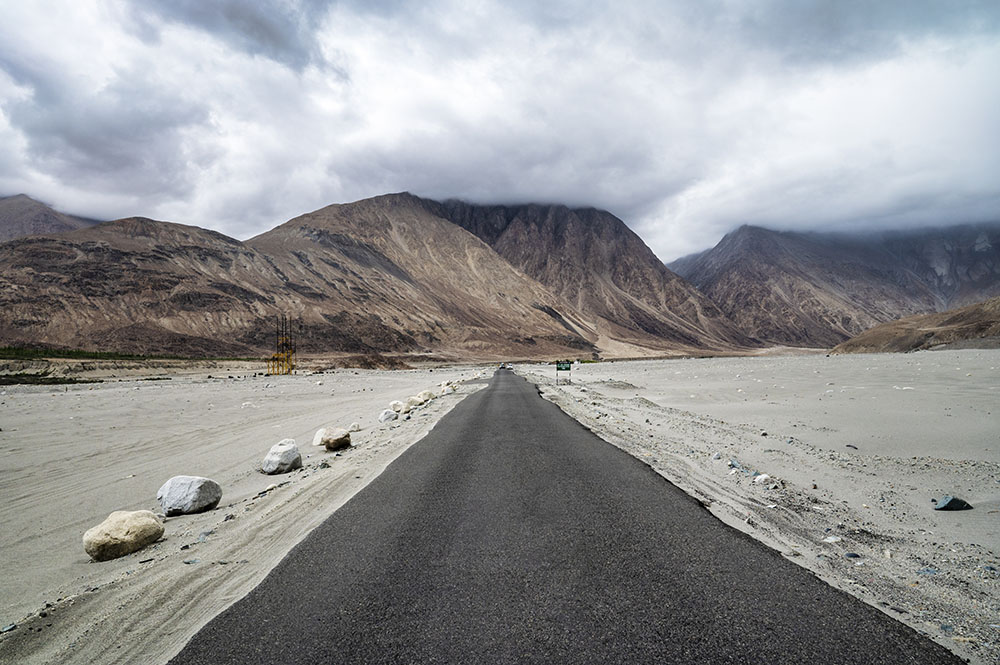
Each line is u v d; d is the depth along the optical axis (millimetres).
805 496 6805
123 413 21141
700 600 3711
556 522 5551
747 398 21047
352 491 7324
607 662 2973
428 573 4320
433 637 3305
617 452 9711
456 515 5938
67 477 9945
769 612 3535
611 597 3787
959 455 9250
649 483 7215
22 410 22047
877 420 13430
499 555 4664
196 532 6172
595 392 28250
